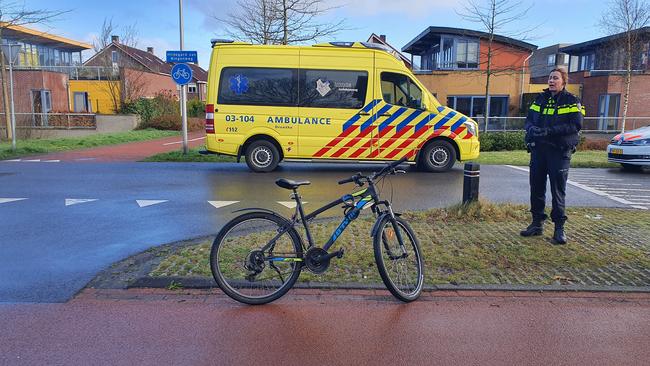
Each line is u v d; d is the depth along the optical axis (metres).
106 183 10.41
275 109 11.77
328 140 11.89
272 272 4.35
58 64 39.94
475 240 6.10
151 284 4.66
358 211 4.43
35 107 30.42
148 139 24.06
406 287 4.43
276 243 4.35
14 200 8.56
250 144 11.98
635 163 12.76
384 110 11.89
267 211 4.36
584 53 35.88
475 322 3.99
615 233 6.49
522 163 14.41
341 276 4.87
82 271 5.06
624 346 3.64
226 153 11.93
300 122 11.81
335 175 11.87
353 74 11.77
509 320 4.03
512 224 6.90
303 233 4.50
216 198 8.88
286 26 18.17
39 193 9.23
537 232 6.31
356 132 11.91
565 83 5.77
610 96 30.31
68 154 16.42
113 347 3.55
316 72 11.73
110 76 33.91
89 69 34.78
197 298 4.41
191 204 8.36
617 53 30.05
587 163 14.33
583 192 10.04
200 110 38.50
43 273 5.00
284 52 11.71
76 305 4.25
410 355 3.49
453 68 30.11
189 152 15.71
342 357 3.46
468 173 7.45
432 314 4.13
